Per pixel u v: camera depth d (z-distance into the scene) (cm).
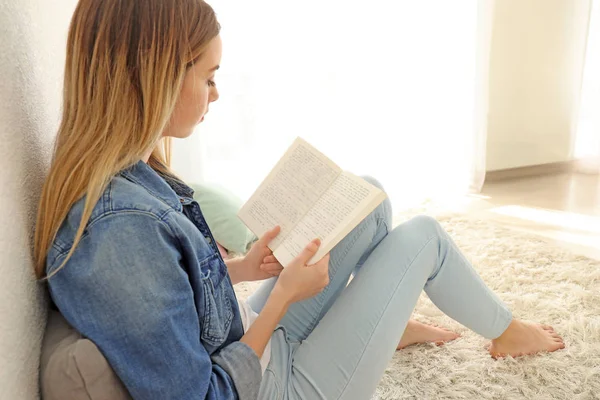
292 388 89
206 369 68
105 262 64
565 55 294
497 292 172
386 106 280
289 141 271
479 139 283
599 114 301
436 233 111
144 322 64
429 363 139
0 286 57
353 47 265
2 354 55
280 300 86
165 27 71
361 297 97
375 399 127
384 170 290
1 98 65
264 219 102
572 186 288
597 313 156
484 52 271
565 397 125
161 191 75
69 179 69
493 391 128
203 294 73
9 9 72
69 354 63
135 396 64
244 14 244
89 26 72
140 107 72
